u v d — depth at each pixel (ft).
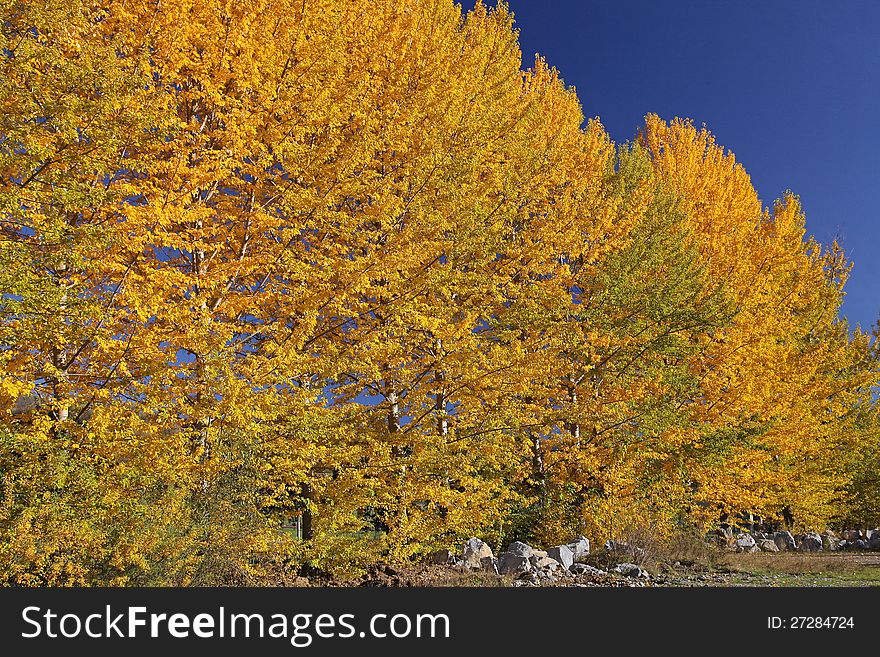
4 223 22.38
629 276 49.03
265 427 27.63
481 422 38.29
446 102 41.09
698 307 51.08
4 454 21.74
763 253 64.18
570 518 45.83
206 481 25.44
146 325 25.73
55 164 21.53
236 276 30.27
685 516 51.62
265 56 30.04
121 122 23.04
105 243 22.07
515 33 56.70
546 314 44.09
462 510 35.09
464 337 37.42
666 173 72.33
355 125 37.81
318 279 30.89
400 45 41.32
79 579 20.68
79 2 23.53
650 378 48.65
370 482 31.24
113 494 22.07
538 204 50.34
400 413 38.58
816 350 66.64
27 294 19.71
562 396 47.19
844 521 92.73
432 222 36.55
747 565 44.11
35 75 21.76
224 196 33.17
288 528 35.47
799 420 62.39
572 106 60.29
